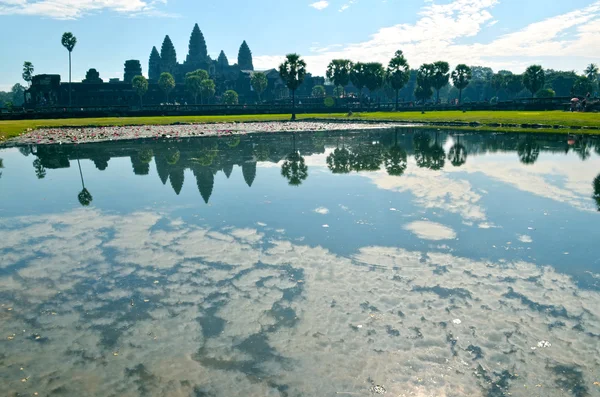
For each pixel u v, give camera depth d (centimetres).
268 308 528
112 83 10606
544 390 383
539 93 9969
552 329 472
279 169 1511
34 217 928
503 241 746
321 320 500
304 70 5278
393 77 7625
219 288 582
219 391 388
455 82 8381
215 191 1165
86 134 2950
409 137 2767
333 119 5047
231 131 3303
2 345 462
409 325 486
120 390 390
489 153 1892
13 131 3055
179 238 782
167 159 1766
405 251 705
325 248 723
